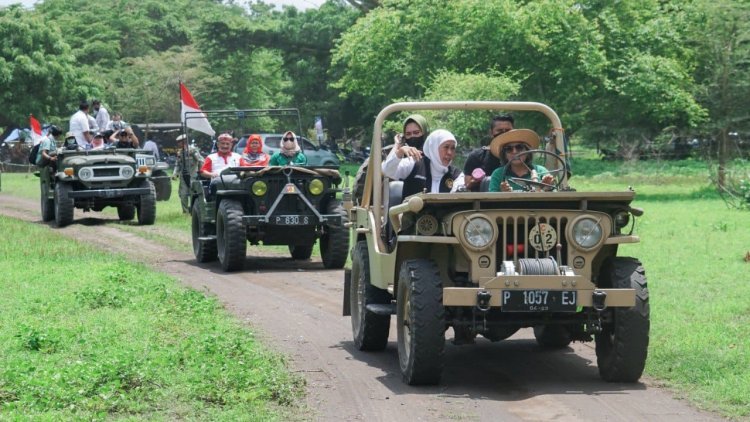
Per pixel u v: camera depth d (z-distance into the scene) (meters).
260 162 18.08
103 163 24.56
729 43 31.83
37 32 68.75
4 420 6.93
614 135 49.34
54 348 9.44
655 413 7.62
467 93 30.83
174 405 7.60
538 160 10.27
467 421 7.41
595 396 8.15
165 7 101.75
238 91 74.81
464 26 34.66
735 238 19.12
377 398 8.09
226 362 8.70
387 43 38.66
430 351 8.18
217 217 16.89
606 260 8.69
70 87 69.88
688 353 9.41
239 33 65.19
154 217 24.73
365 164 10.84
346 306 10.70
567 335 10.19
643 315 8.27
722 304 11.99
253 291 14.17
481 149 9.58
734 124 32.16
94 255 17.64
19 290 13.25
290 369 9.16
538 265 8.06
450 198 7.97
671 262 15.76
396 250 8.80
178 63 75.25
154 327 10.58
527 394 8.26
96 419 7.07
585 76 32.62
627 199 8.16
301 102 73.06
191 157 22.25
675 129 43.06
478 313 8.32
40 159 25.83
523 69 32.91
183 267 17.09
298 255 18.36
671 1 35.91
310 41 65.62
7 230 22.23
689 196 32.03
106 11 92.44
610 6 33.41
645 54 32.31
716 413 7.61
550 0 31.83
